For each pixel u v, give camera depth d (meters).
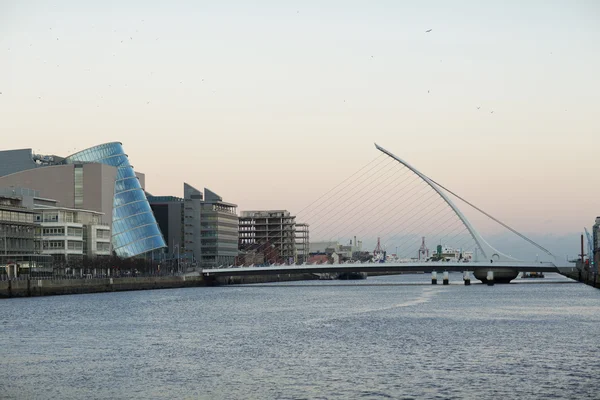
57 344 95.38
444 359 81.31
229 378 71.81
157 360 82.19
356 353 86.00
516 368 75.75
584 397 63.34
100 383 70.06
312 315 137.50
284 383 69.31
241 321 125.94
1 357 84.69
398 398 63.22
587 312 138.62
